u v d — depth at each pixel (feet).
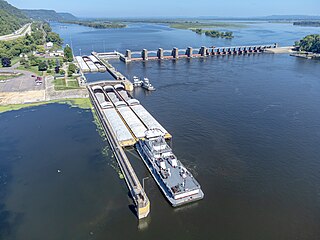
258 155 339.16
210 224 236.84
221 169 311.06
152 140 319.27
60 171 313.32
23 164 327.26
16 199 270.26
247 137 383.45
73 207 257.96
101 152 351.67
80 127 419.13
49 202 265.13
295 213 249.75
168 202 259.80
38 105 501.97
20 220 244.42
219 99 534.37
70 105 502.38
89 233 228.63
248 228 233.14
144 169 311.68
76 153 349.41
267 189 279.90
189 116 454.40
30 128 414.82
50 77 652.89
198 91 584.81
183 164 319.27
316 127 413.80
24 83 609.01
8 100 517.14
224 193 273.13
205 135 388.57
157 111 477.36
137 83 627.46
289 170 310.45
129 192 276.21
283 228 233.76
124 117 433.48
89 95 547.49
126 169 296.30
